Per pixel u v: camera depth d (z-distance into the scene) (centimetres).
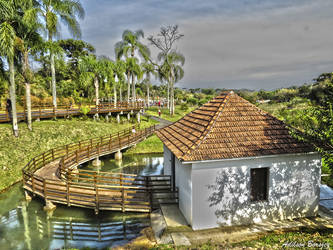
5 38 1581
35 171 1498
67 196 1116
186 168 899
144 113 4497
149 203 1063
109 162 2108
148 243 823
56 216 1118
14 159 1700
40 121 2380
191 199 841
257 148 852
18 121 2127
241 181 864
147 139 2709
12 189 1454
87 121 2867
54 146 2088
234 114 970
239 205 871
